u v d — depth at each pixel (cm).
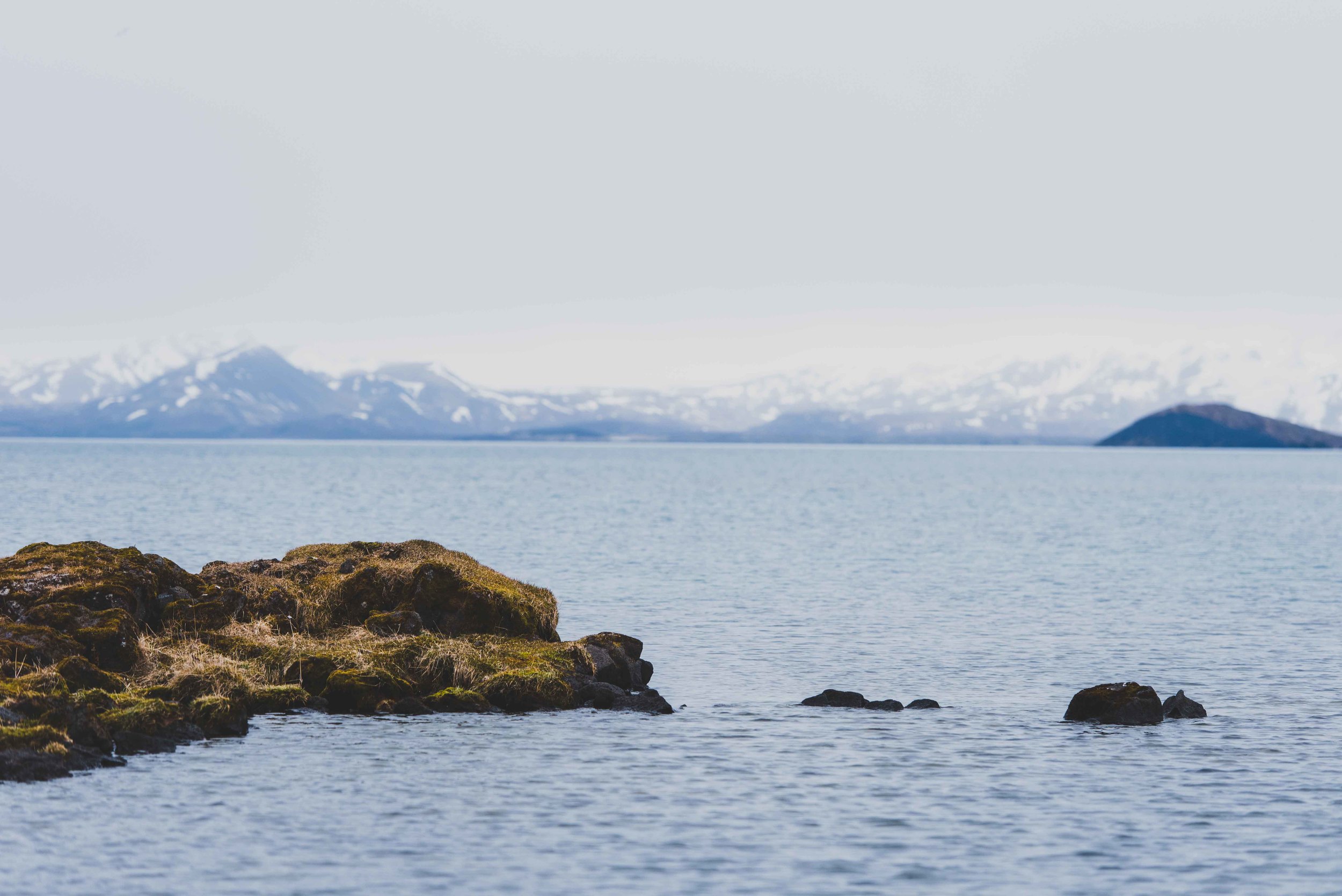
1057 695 9975
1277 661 11556
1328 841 6319
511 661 9625
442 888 5678
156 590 9925
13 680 7712
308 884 5684
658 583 17862
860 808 6825
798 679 10594
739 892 5678
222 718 8200
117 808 6569
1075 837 6375
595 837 6350
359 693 8912
